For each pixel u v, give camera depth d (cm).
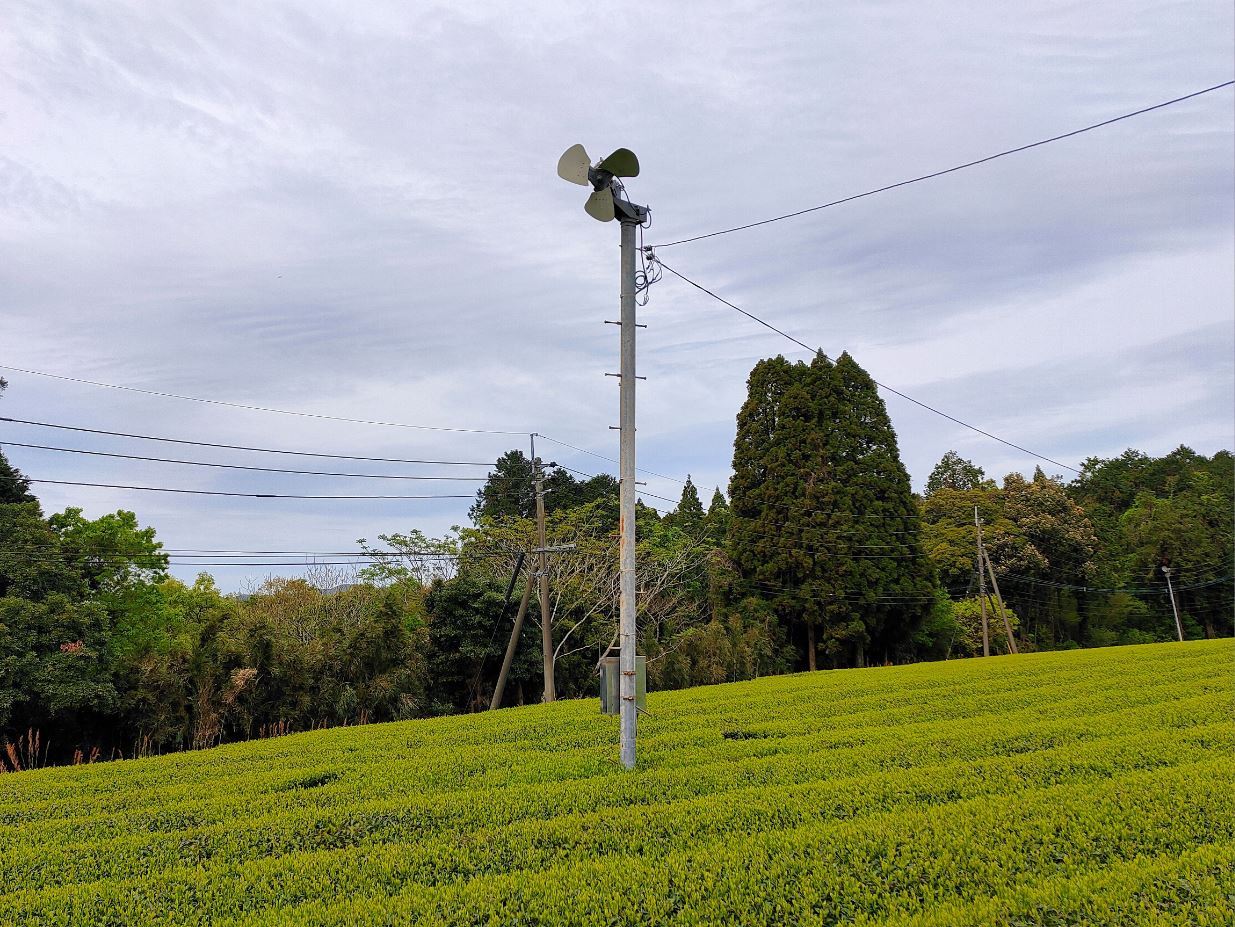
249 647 2477
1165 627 6050
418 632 3020
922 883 707
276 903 757
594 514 3919
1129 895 646
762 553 4334
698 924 652
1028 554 5362
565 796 1073
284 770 1462
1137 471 7781
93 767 1675
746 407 4547
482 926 672
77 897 788
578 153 1256
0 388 2453
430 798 1119
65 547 2420
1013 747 1277
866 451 4409
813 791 1022
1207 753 1133
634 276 1304
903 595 4275
